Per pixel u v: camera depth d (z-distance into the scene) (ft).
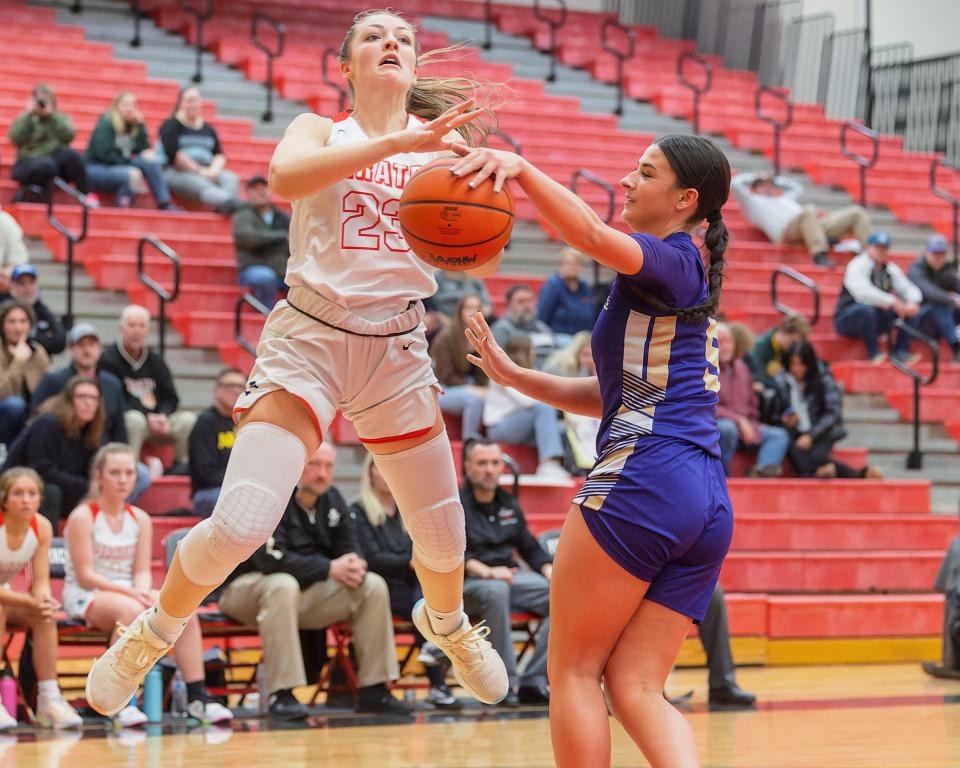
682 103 69.62
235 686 31.27
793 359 43.75
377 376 14.79
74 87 57.82
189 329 42.78
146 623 15.03
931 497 46.01
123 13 67.46
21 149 47.47
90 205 47.32
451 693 29.81
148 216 47.85
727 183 14.43
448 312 44.16
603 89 71.00
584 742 13.47
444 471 15.44
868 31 76.54
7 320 36.37
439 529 15.51
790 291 52.75
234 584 28.32
